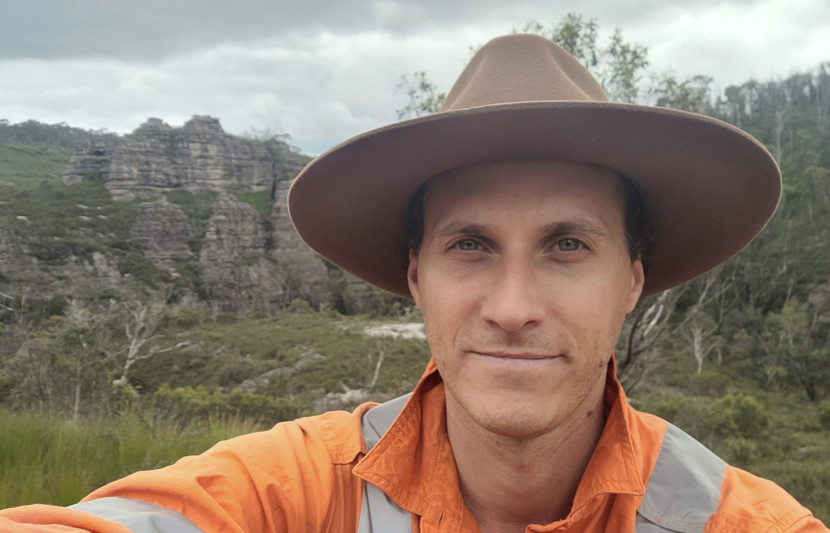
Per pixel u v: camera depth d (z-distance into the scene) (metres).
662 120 0.36
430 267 0.41
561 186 0.39
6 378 6.30
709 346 14.19
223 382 14.58
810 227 20.28
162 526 0.35
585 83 0.46
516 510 0.42
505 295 0.37
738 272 16.34
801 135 26.27
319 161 0.43
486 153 0.39
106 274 26.45
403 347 16.44
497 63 0.42
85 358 7.24
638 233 0.46
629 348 3.43
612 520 0.40
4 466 1.88
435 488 0.43
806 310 16.16
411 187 0.46
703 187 0.45
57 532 0.30
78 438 2.34
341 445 0.45
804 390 12.34
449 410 0.44
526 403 0.36
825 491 4.94
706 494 0.40
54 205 30.11
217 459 0.41
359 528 0.41
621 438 0.41
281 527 0.40
